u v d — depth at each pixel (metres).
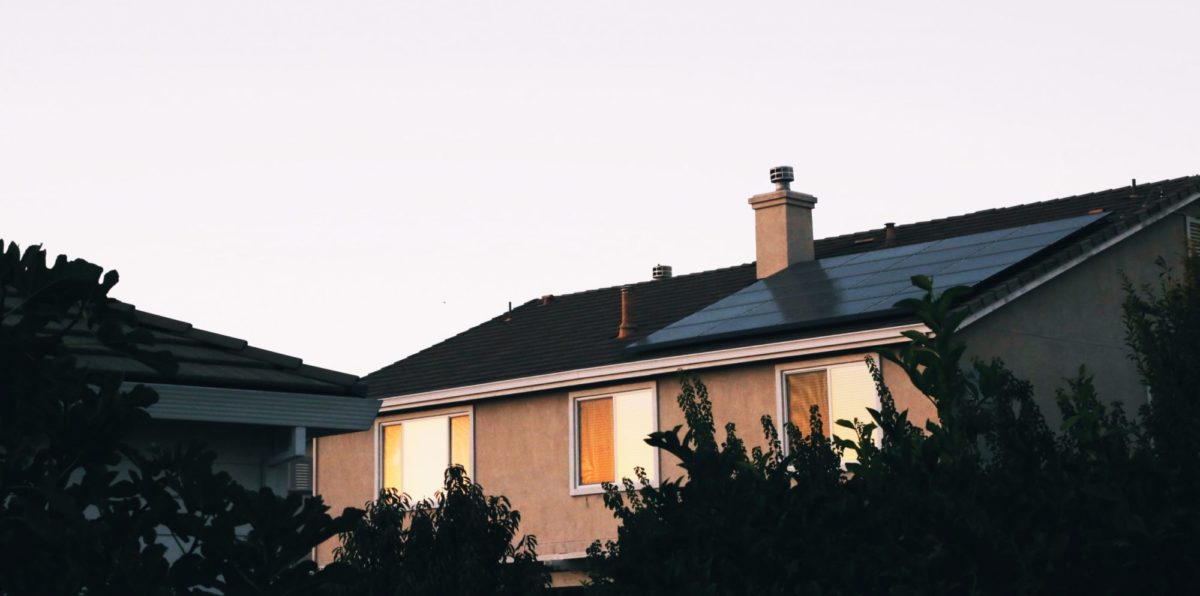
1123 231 49.81
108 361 20.55
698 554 19.00
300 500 12.24
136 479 12.31
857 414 46.03
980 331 45.34
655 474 50.97
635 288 65.88
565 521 53.50
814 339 46.50
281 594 12.13
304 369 24.03
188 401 21.59
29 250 12.25
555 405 54.69
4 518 11.65
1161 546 17.08
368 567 27.17
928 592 17.41
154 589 11.77
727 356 48.72
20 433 11.88
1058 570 17.69
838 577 18.59
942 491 18.17
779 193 57.97
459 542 27.47
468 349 64.44
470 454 56.91
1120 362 49.88
